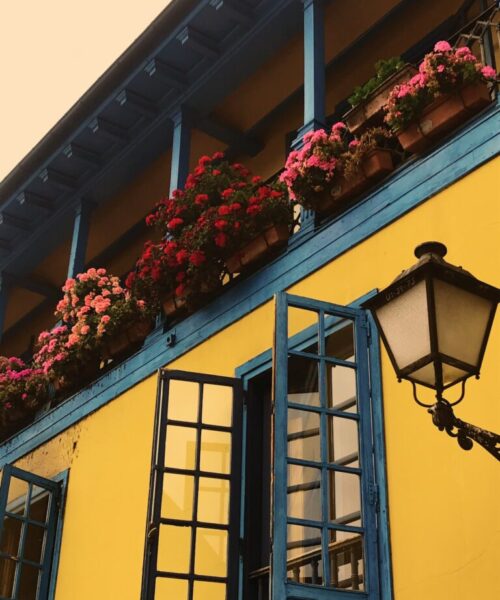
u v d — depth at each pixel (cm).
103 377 975
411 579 589
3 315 1331
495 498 563
